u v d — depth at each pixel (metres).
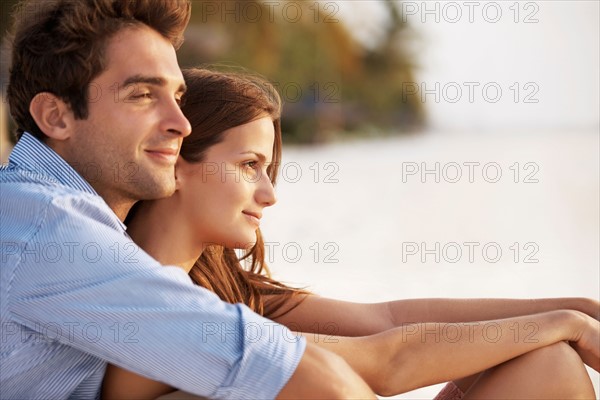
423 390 4.34
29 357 2.14
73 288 2.09
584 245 9.62
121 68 2.38
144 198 2.48
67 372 2.21
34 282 2.09
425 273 7.73
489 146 30.91
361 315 3.11
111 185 2.43
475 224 11.84
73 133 2.42
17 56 2.46
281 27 31.83
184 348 2.09
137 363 2.11
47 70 2.39
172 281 2.12
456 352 2.49
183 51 27.69
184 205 2.63
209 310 2.12
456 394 2.93
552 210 13.62
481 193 16.92
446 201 15.29
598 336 2.58
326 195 16.64
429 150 29.36
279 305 3.14
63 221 2.13
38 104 2.42
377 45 44.44
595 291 6.69
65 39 2.36
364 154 28.50
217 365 2.10
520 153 26.38
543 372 2.49
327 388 2.13
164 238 2.64
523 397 2.48
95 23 2.35
